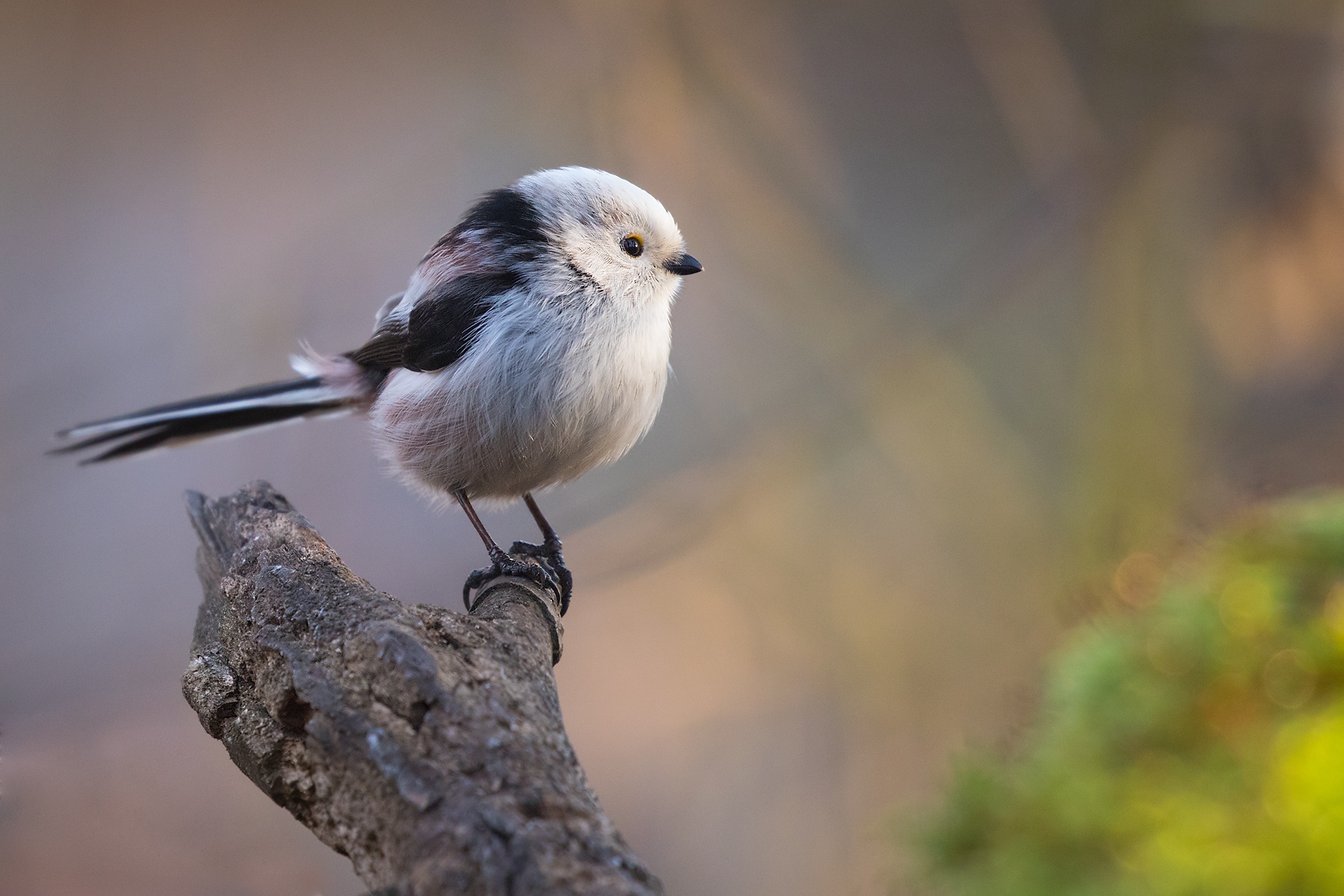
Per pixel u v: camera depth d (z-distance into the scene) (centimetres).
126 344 1341
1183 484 1089
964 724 1127
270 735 389
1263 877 227
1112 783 248
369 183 1459
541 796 313
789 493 1244
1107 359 1122
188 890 791
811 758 1145
